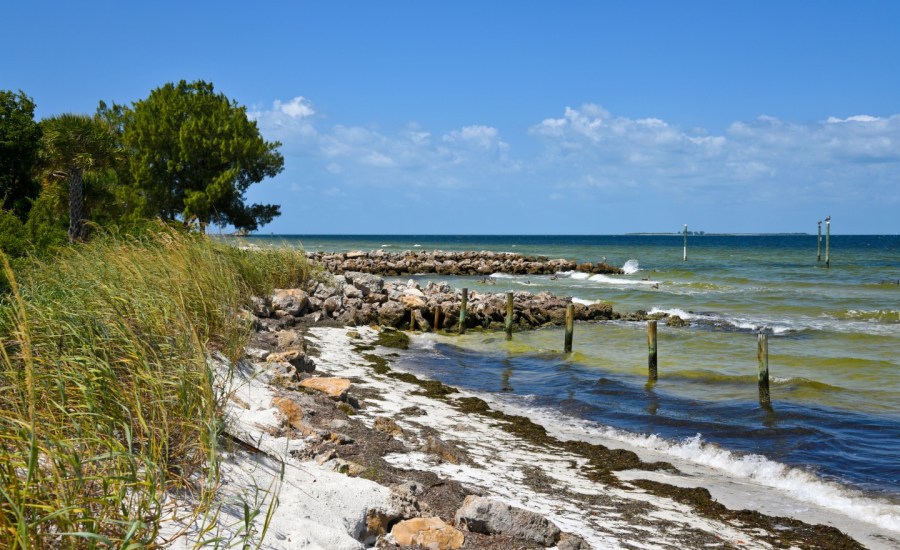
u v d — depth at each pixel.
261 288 20.84
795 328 25.20
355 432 8.97
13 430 4.44
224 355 9.86
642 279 48.88
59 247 13.99
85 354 5.93
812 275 52.03
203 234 18.11
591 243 169.88
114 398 5.29
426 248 116.38
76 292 8.30
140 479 4.55
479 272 57.06
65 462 4.23
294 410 8.50
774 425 12.24
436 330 23.50
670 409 13.41
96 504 4.28
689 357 19.58
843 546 7.32
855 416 12.91
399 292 26.62
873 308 30.86
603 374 16.91
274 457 6.38
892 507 8.54
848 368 17.59
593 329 24.86
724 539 7.23
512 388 15.18
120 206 28.89
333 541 4.97
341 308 22.80
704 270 58.19
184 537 4.31
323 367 15.16
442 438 10.23
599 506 7.91
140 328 7.18
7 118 22.52
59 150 22.55
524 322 25.33
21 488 3.92
